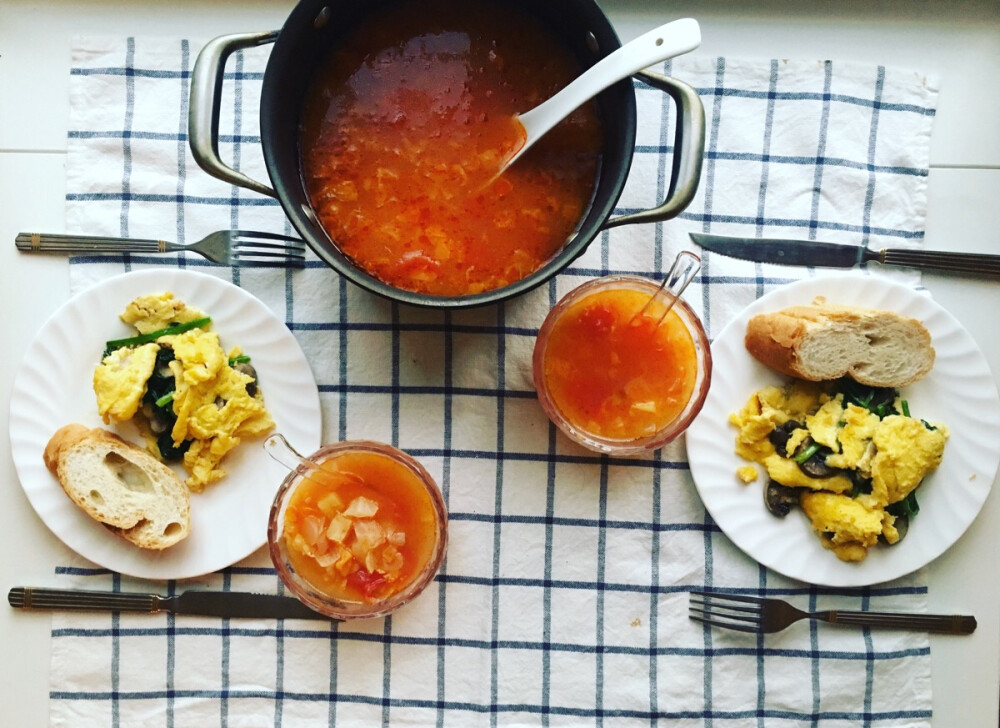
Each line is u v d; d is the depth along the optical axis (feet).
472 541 1.89
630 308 1.78
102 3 1.93
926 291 1.92
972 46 1.94
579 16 1.56
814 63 1.92
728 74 1.92
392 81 1.62
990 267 1.89
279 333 1.84
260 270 1.91
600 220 1.49
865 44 1.94
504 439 1.90
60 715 1.86
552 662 1.88
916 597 1.89
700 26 1.94
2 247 1.90
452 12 1.62
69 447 1.78
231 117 1.91
